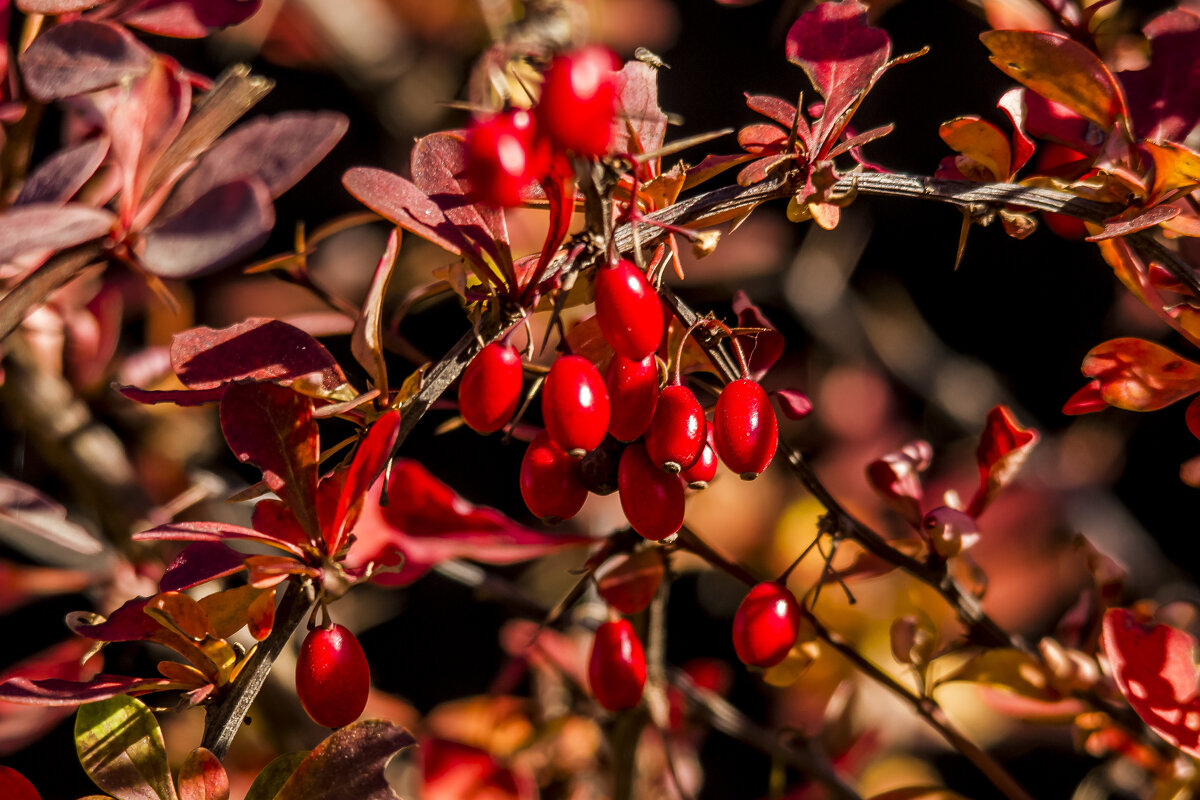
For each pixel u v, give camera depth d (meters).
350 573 0.28
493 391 0.27
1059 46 0.29
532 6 0.28
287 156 0.27
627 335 0.27
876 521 0.54
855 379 0.58
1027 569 0.51
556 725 0.40
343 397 0.28
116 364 0.41
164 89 0.27
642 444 0.28
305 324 0.34
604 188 0.27
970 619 0.32
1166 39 0.30
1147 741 0.33
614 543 0.32
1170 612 0.34
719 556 0.32
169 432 0.48
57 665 0.37
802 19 0.29
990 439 0.32
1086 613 0.34
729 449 0.28
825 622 0.47
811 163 0.29
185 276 0.26
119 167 0.27
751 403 0.28
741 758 0.56
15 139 0.31
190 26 0.29
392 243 0.28
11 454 0.48
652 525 0.28
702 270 0.56
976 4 0.34
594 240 0.27
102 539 0.40
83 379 0.40
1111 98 0.29
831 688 0.46
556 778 0.40
